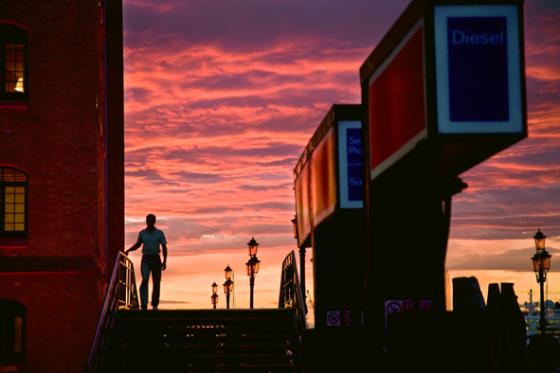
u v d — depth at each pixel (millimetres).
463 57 9922
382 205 12250
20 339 26562
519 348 10523
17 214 26906
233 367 19500
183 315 22141
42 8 27406
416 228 12125
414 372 10984
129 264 26922
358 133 14750
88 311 26609
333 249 17156
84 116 27219
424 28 9969
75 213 26922
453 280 11547
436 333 10883
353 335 12773
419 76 10195
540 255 32469
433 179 11625
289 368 19578
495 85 9922
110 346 20219
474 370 10625
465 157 10797
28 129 27078
